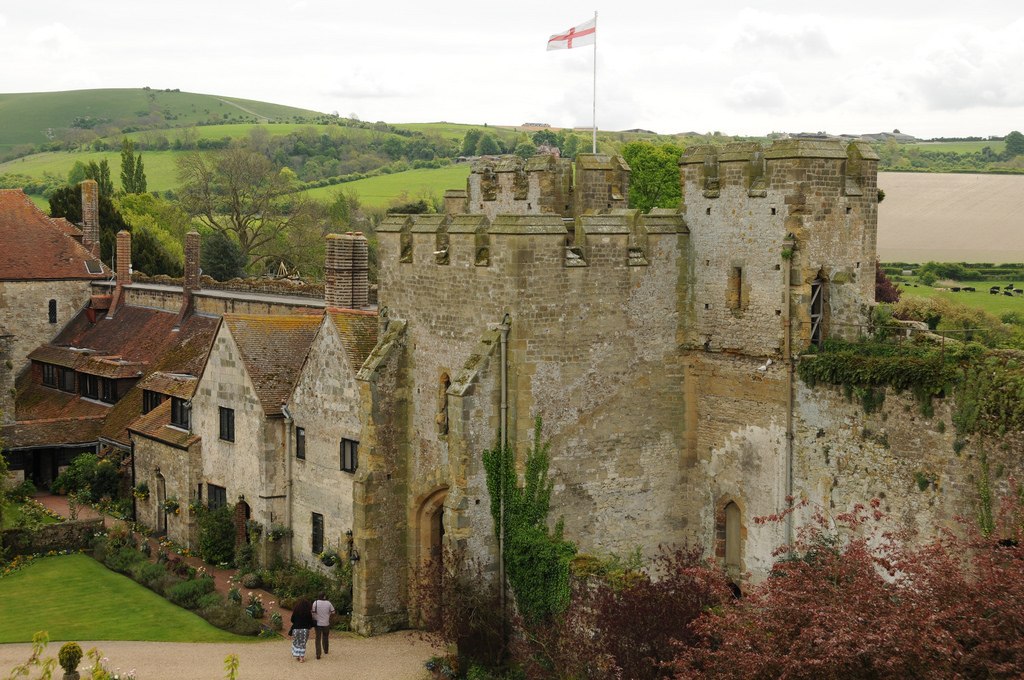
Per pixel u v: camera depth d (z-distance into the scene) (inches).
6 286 2812.5
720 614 1052.5
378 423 1476.4
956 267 3257.9
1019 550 928.3
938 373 1142.3
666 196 2824.8
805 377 1261.1
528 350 1299.2
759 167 1310.3
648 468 1389.0
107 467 2188.7
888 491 1191.6
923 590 932.6
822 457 1253.7
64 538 1897.1
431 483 1448.1
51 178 7116.1
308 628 1360.7
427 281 1439.5
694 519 1407.5
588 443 1347.2
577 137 6048.2
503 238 1299.2
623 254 1350.9
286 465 1764.3
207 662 1349.7
